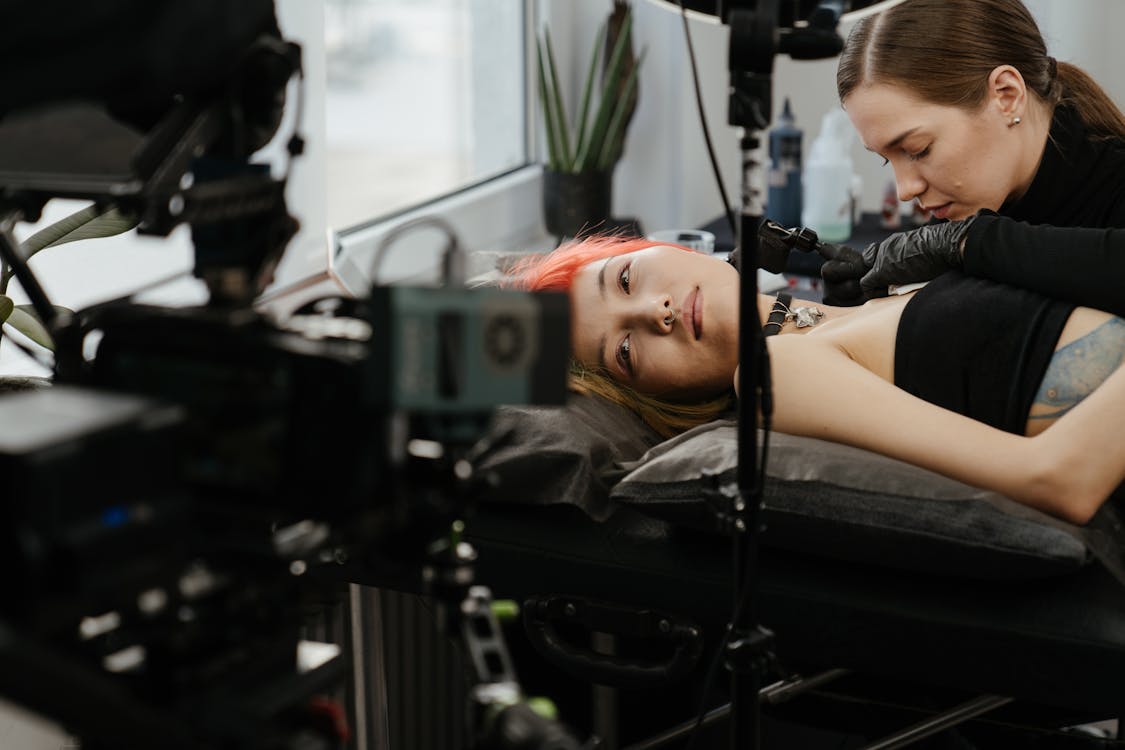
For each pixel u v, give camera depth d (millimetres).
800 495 1355
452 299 792
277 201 912
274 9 943
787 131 2689
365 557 948
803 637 1369
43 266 1797
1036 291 1447
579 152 2691
